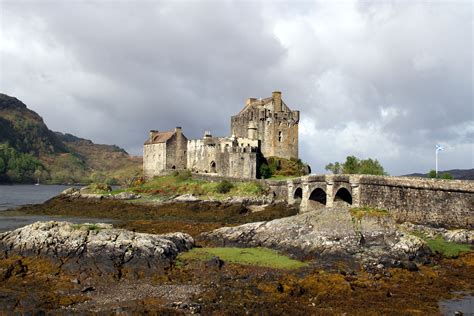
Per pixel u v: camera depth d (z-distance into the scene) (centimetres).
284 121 12912
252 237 5256
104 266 4081
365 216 5019
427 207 5975
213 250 4922
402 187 6281
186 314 3167
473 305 3447
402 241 4672
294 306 3338
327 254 4631
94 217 8981
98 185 11738
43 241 4297
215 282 3862
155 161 13325
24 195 17788
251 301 3409
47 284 3822
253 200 9606
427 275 4175
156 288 3750
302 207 8350
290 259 4628
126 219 8662
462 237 5175
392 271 4234
